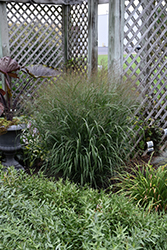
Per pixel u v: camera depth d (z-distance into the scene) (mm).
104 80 2621
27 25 4656
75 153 2375
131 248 1104
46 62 5098
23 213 1405
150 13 3162
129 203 1493
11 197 1522
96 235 1116
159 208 2033
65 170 2248
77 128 2391
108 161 2439
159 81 3465
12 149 2928
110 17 2916
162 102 3799
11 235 1207
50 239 1173
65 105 2426
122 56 3023
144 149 3475
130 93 2697
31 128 2764
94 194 1534
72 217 1267
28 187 1605
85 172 2396
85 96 2449
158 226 1335
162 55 3367
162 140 3543
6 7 4355
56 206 1471
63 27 5180
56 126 2459
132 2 2990
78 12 4887
